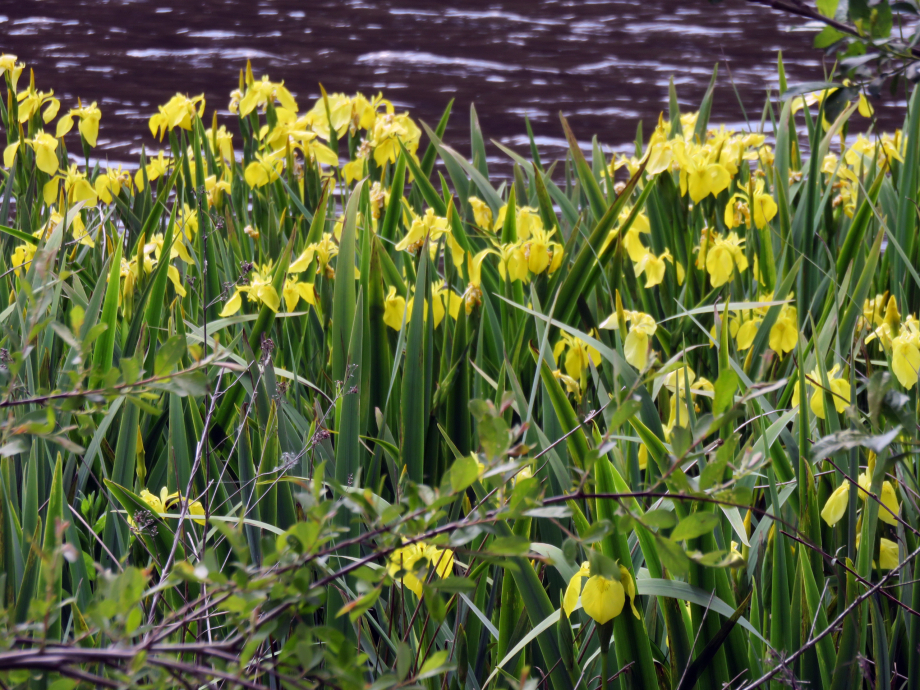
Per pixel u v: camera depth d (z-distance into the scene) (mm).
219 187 6652
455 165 6770
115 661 3959
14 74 6664
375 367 6234
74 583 6012
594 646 5984
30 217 6664
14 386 4422
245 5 26484
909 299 6469
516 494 4191
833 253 6605
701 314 6410
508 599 5938
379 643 6027
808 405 6059
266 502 6043
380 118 6734
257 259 6637
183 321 6262
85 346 4398
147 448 6238
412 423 6125
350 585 6020
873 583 5992
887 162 6574
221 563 6016
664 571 5914
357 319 6152
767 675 5859
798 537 5941
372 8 26844
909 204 6477
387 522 4098
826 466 6031
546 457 6023
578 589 5883
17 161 6723
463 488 4109
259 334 6309
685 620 5922
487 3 28766
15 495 6074
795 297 6473
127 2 26000
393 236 6582
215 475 6117
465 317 6266
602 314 6469
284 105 6773
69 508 6016
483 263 6441
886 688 5922
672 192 6473
